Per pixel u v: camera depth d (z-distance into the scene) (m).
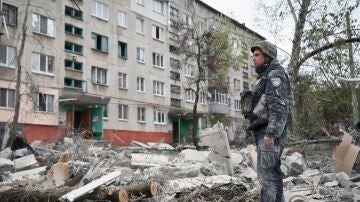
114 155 13.12
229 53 35.78
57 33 31.06
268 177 4.44
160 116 40.94
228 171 9.30
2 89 27.05
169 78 42.69
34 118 28.25
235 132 44.44
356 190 7.56
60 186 6.77
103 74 35.03
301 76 19.72
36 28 29.69
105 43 35.53
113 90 35.62
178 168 8.58
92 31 34.25
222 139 9.73
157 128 40.19
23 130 27.33
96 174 6.94
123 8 37.69
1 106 26.83
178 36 42.41
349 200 6.74
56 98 30.23
